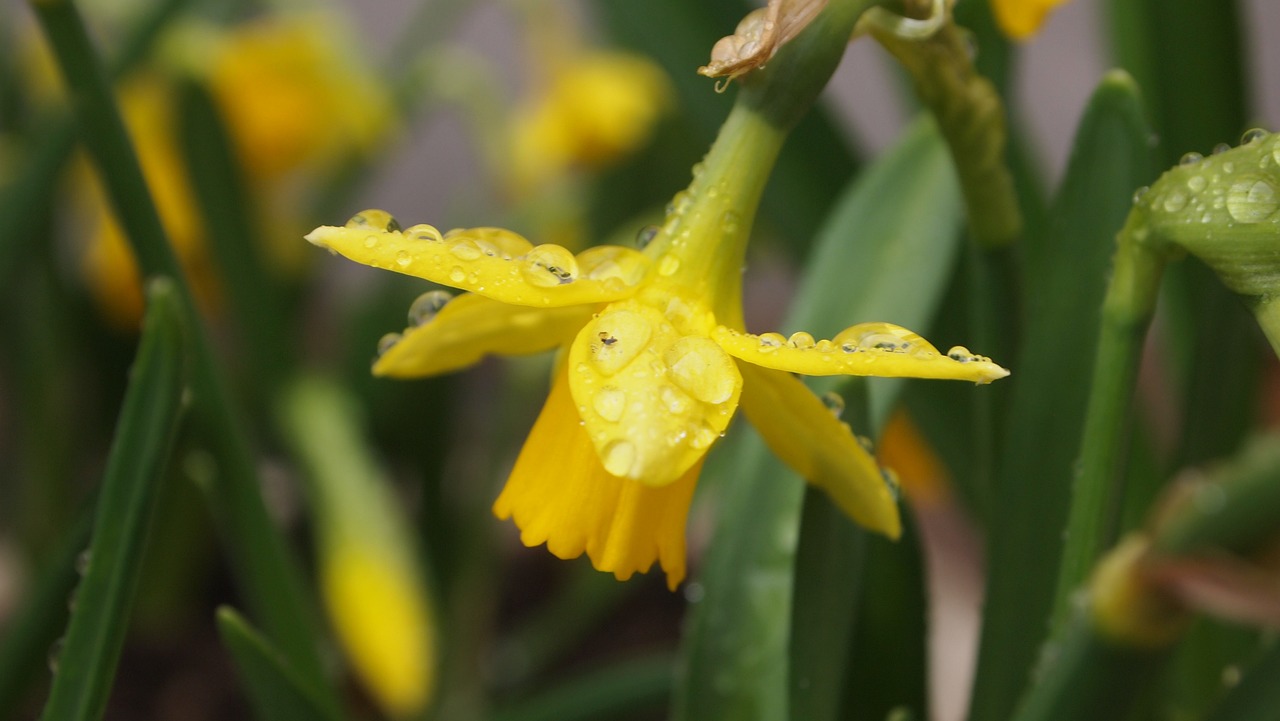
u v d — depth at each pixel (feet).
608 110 1.59
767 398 0.72
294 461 1.39
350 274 2.43
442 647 1.52
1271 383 1.59
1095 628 0.68
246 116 1.51
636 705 1.19
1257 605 0.65
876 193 0.94
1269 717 0.74
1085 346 0.83
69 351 1.60
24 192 1.09
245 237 1.34
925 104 0.77
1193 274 1.01
